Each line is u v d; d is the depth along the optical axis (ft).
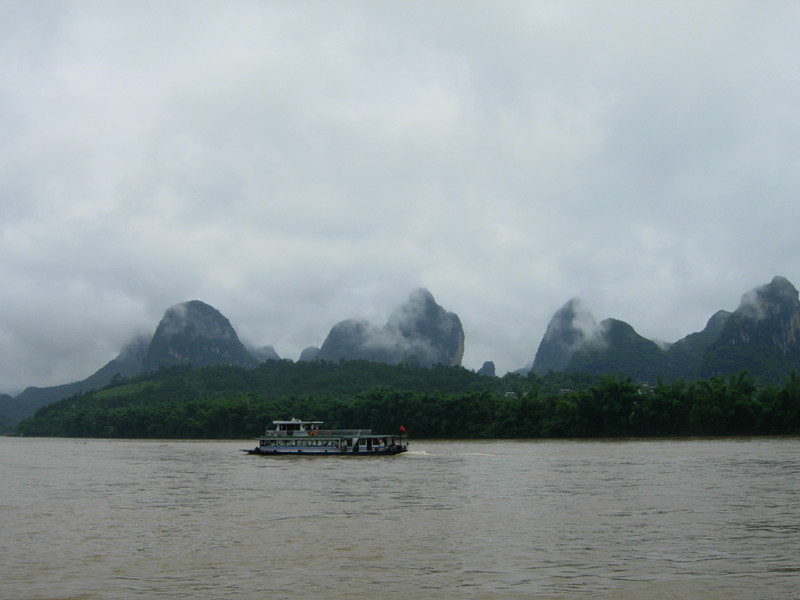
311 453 348.38
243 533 129.90
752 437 447.01
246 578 97.25
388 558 107.55
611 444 399.44
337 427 580.71
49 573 101.86
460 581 94.02
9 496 191.72
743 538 118.32
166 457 365.81
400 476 230.68
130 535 130.11
